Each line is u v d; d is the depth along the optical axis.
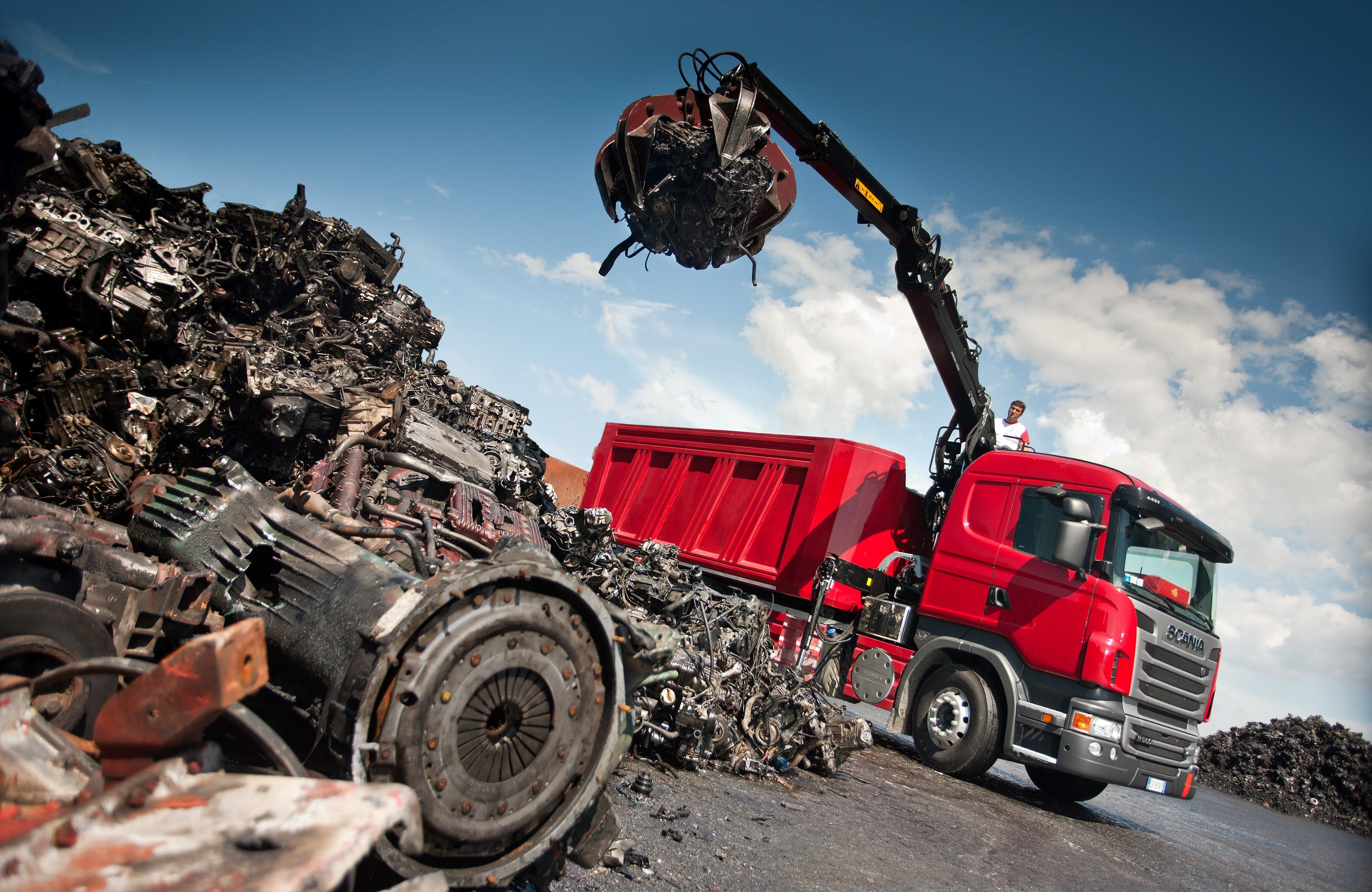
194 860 1.35
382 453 5.24
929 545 10.93
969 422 11.12
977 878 5.01
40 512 3.26
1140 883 5.95
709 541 12.48
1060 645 7.91
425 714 2.31
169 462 5.21
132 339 5.39
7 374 4.41
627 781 5.03
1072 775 9.20
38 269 5.03
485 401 10.23
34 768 1.75
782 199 7.09
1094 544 8.03
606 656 2.80
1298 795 15.94
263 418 5.05
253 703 2.94
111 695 2.72
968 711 8.49
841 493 10.87
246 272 7.89
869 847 5.04
